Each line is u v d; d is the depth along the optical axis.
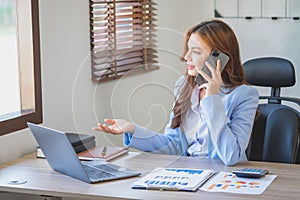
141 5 3.68
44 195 2.29
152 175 2.35
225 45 2.57
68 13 3.09
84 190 2.19
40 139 2.42
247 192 2.13
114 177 2.32
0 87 2.81
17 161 2.64
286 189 2.15
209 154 2.65
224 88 2.65
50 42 2.97
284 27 4.43
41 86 2.92
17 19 2.85
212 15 4.54
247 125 2.58
